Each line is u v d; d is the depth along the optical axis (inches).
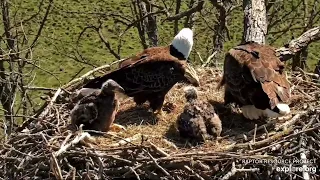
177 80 320.2
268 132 296.0
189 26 583.8
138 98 325.4
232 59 309.4
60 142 283.0
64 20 773.3
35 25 733.9
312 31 389.4
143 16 529.0
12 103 482.6
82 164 275.4
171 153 277.0
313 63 700.0
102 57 733.9
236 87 304.7
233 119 323.3
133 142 290.8
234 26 741.3
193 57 624.4
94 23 773.3
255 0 388.8
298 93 338.3
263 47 319.9
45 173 275.9
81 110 300.5
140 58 321.7
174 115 329.7
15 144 288.7
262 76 291.7
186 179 269.4
